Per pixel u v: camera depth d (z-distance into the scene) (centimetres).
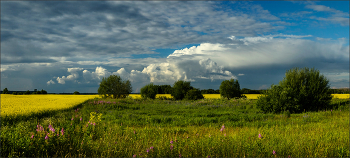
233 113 1739
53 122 1002
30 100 3656
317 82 2016
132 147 566
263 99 2009
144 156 504
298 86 2044
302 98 1941
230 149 541
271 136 705
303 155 520
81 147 533
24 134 565
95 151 537
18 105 2548
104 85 4250
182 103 3131
